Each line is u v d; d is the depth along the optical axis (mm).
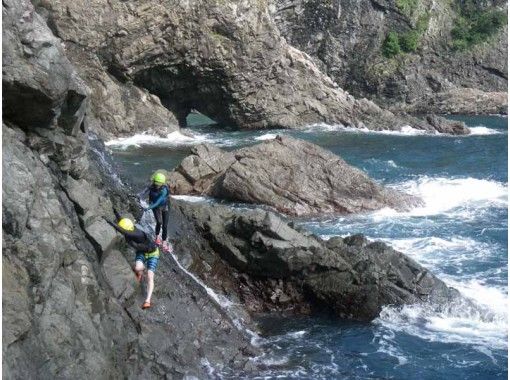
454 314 15359
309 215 24203
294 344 13844
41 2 36031
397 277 15914
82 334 9211
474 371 12961
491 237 21531
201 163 25797
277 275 15797
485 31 64625
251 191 24453
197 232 16438
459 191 27891
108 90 38750
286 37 57219
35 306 8750
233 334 13148
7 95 10203
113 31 38469
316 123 49375
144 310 11797
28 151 10258
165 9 39781
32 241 9156
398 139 43375
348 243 17469
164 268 13586
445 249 20266
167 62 41656
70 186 11633
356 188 25047
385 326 14883
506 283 17406
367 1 61281
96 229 11422
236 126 47000
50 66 10422
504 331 14719
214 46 42250
